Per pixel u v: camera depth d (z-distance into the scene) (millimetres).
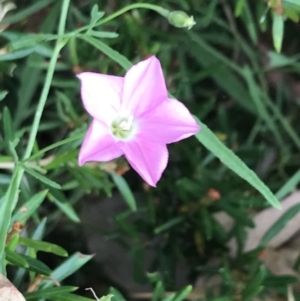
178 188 202
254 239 214
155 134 153
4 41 207
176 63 231
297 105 245
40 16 224
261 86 247
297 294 193
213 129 240
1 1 193
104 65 203
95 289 220
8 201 146
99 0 214
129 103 152
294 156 234
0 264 145
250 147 227
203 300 185
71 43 190
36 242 157
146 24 221
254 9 234
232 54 253
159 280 177
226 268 186
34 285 160
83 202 233
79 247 225
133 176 233
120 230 212
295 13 188
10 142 153
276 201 161
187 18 153
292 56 239
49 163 176
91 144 144
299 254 204
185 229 214
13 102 221
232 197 204
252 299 185
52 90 228
